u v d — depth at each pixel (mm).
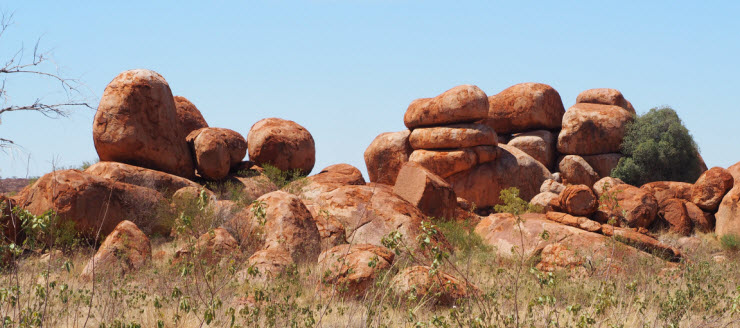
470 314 6480
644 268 11852
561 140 33031
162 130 23453
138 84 23094
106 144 22500
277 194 15484
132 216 17891
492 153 30203
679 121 32531
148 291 9492
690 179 31641
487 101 31062
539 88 34500
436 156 30203
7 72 6855
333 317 7910
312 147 29219
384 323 7098
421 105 32188
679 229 20719
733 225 19812
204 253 11711
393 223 16250
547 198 23906
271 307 6941
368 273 9359
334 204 17219
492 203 29922
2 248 5781
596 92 35562
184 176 24484
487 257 14094
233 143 26391
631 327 7293
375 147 34031
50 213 5609
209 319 5887
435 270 5363
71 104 7082
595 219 18406
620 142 32844
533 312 7773
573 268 12859
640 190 20422
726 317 7828
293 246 14211
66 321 7359
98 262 11867
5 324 5828
